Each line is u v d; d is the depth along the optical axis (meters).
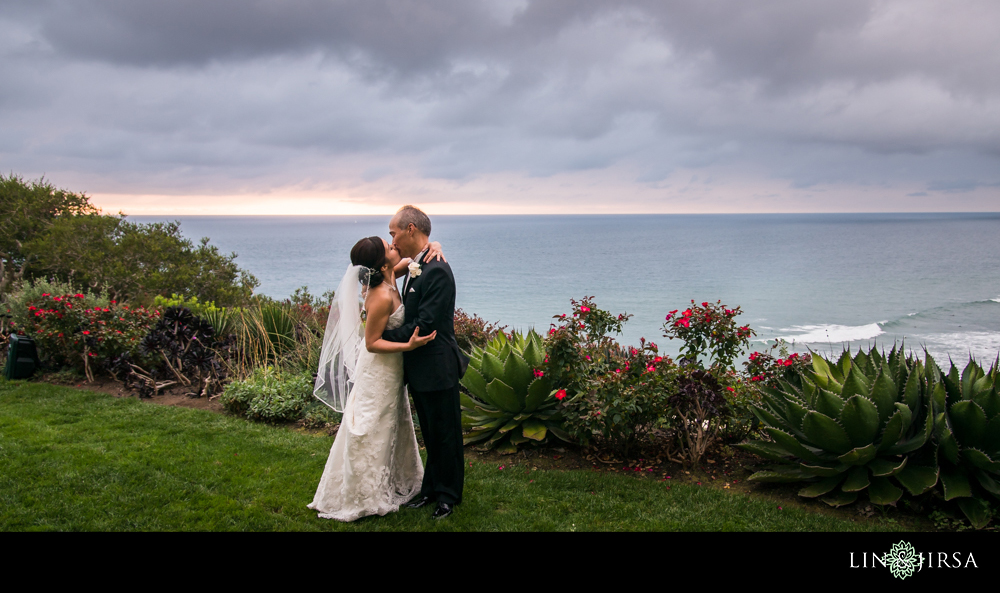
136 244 13.66
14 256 13.35
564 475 4.18
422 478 3.86
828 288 60.75
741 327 4.71
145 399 6.56
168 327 6.98
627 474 4.27
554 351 4.53
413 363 3.42
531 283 73.44
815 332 32.75
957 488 3.26
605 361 4.85
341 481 3.47
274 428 5.45
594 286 67.75
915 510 3.42
